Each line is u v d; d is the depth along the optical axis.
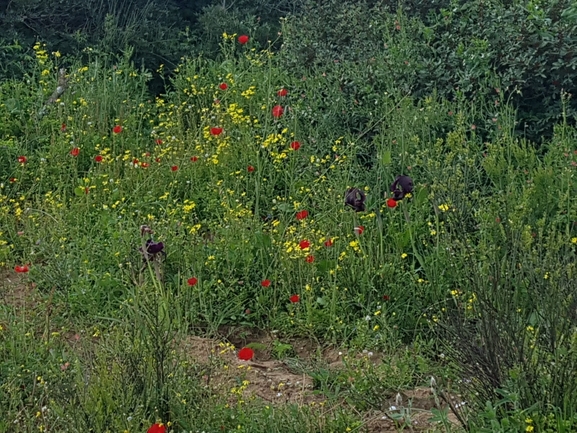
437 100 6.66
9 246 5.41
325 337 4.48
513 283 4.11
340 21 8.27
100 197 6.23
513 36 6.41
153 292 4.53
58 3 9.29
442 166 5.80
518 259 4.12
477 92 6.38
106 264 5.20
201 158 6.62
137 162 6.42
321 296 4.84
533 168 5.56
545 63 6.16
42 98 7.68
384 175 5.93
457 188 4.88
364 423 3.51
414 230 5.10
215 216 5.98
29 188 6.55
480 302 3.51
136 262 5.03
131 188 6.36
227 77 7.99
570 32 6.19
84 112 7.51
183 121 7.75
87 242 5.42
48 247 5.28
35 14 9.08
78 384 3.38
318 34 8.24
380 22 7.91
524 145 5.64
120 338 3.85
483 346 3.38
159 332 3.63
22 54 8.67
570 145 5.64
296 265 4.97
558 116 5.99
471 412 3.33
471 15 7.12
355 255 5.05
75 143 7.04
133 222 5.61
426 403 3.71
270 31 9.95
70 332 4.52
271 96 7.46
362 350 4.26
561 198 4.96
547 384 3.20
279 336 4.62
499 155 5.67
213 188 6.23
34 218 5.64
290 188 6.15
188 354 4.15
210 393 3.56
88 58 9.09
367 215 5.29
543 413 3.18
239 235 5.38
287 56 8.08
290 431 3.38
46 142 7.18
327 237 5.15
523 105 6.35
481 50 6.47
